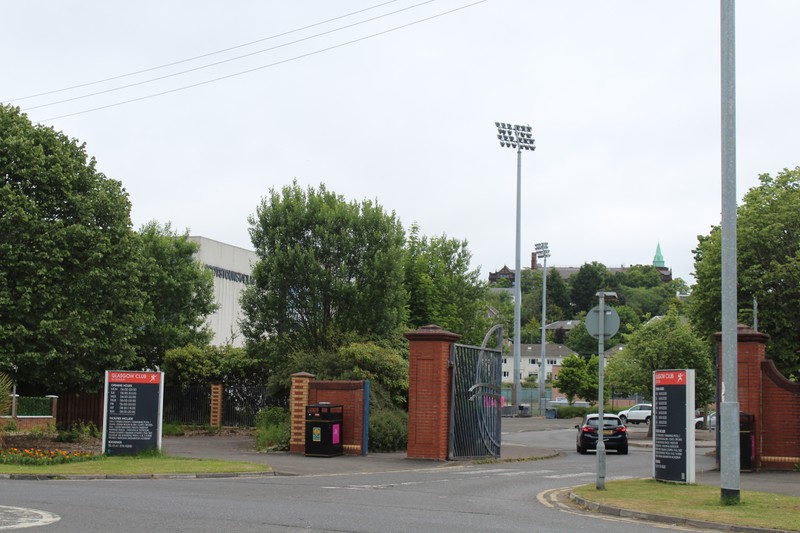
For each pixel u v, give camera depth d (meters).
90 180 27.78
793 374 30.61
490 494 16.38
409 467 23.33
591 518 13.07
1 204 25.08
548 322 139.12
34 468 19.41
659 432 18.66
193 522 10.85
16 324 25.12
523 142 56.06
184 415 38.62
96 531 9.96
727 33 14.93
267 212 35.16
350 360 30.92
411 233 51.25
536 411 80.50
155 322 41.66
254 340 35.69
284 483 17.78
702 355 46.91
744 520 12.44
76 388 29.84
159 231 44.81
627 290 143.00
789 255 29.12
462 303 50.69
